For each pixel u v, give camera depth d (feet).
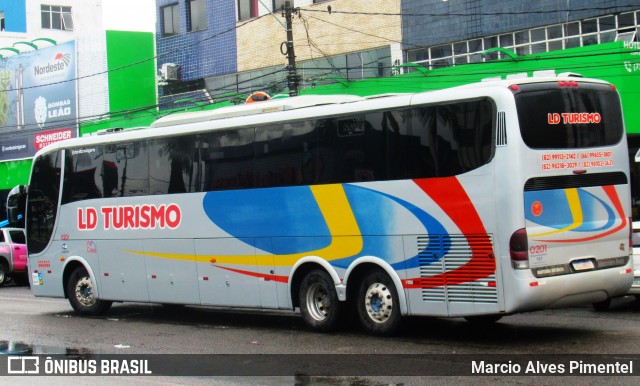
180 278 47.70
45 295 56.24
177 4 111.04
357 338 39.45
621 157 37.55
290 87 75.15
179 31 110.93
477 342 37.04
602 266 36.19
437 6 82.48
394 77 80.18
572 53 69.82
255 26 100.53
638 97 67.97
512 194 33.63
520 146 33.81
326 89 85.46
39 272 56.54
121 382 31.24
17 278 90.84
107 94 111.96
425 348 35.86
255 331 43.98
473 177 34.96
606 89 37.45
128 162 50.75
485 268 34.58
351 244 39.52
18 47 135.44
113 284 51.78
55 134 117.08
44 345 41.01
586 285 35.22
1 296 72.74
